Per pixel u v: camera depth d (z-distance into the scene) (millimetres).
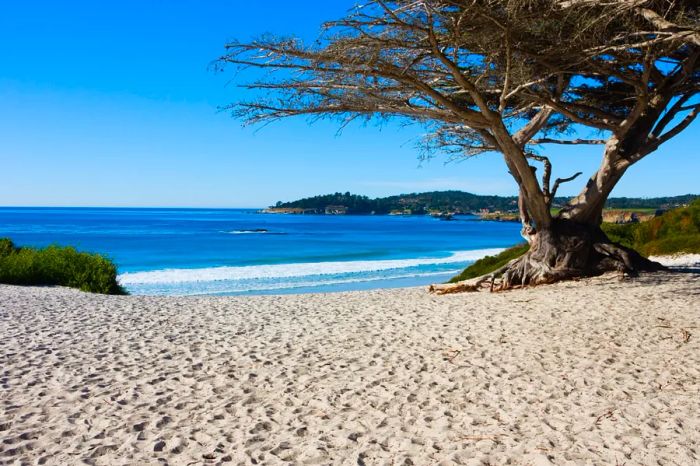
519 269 13820
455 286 14344
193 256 46688
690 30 7254
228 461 4070
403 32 8703
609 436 4418
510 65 9391
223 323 9922
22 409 5164
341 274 32562
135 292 25000
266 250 53656
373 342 7973
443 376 6164
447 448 4266
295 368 6621
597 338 7672
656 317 8883
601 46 8578
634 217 81125
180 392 5742
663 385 5648
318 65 9141
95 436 4539
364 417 4980
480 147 14516
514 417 4898
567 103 11672
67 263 17719
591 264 13594
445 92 11891
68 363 6891
